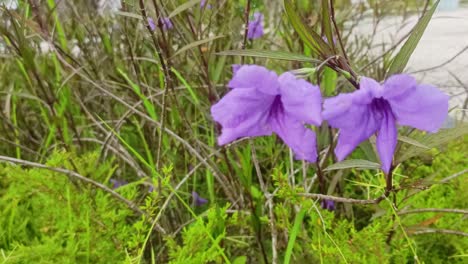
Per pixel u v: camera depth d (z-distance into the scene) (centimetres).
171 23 36
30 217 34
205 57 35
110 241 29
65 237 32
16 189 30
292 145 18
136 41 39
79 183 32
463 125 20
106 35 44
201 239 26
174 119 35
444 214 29
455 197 29
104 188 29
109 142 39
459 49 57
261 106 18
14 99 43
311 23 33
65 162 31
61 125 36
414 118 17
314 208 27
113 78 43
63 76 39
